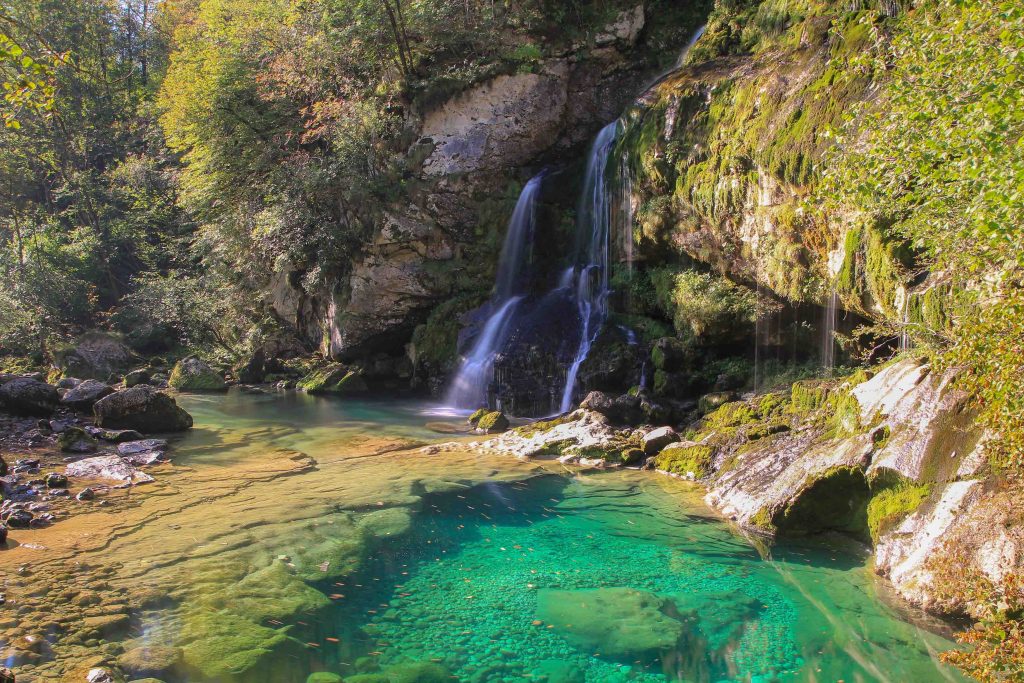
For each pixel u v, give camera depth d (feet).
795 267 39.14
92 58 118.01
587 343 53.26
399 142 68.08
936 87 17.83
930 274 27.96
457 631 19.07
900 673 16.93
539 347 55.11
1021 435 16.66
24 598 20.30
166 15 137.08
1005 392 16.65
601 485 32.73
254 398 64.23
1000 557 18.45
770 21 51.67
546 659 17.65
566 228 62.75
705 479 32.89
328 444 42.52
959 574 19.03
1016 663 14.92
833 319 38.42
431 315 67.56
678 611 20.30
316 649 17.90
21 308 86.79
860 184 20.20
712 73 50.03
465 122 66.54
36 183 110.93
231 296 83.76
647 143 51.57
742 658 17.71
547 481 33.45
